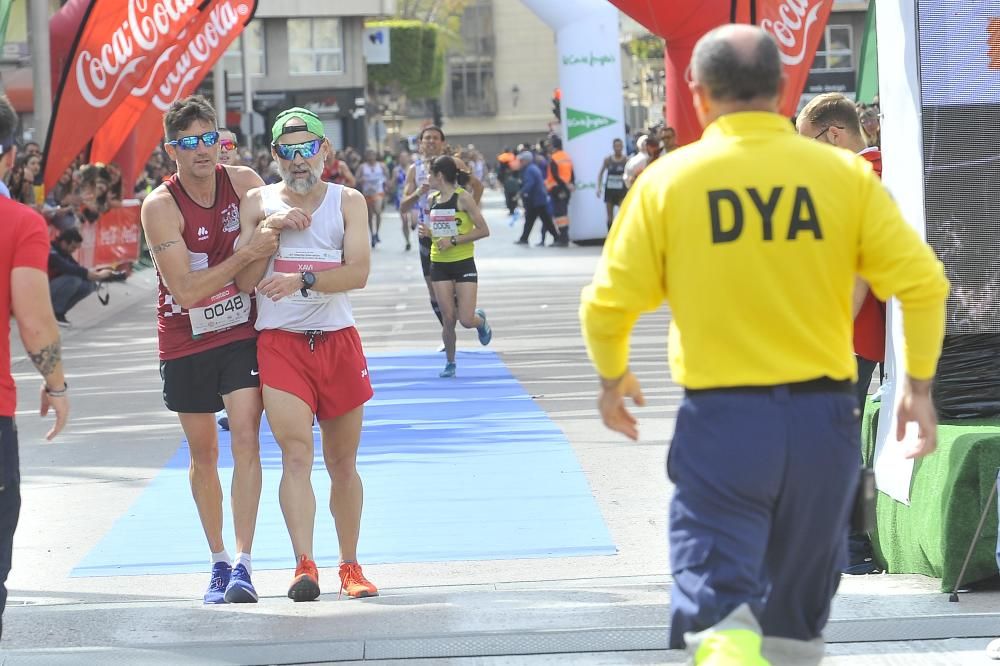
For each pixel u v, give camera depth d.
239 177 16.44
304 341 16.16
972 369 17.14
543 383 33.56
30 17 56.41
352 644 13.68
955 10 16.77
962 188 16.86
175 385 16.47
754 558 9.42
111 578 18.19
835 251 9.52
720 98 9.79
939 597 15.24
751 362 9.48
